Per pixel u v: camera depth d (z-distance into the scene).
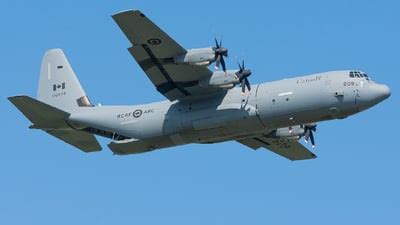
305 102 129.12
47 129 142.75
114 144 138.38
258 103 130.62
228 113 131.25
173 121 134.75
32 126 141.38
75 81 148.88
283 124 132.12
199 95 134.62
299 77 132.00
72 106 147.50
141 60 130.00
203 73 131.12
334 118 131.00
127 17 121.00
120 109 140.88
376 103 128.62
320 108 129.25
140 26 122.81
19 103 134.50
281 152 153.88
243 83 130.62
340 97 128.25
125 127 138.75
